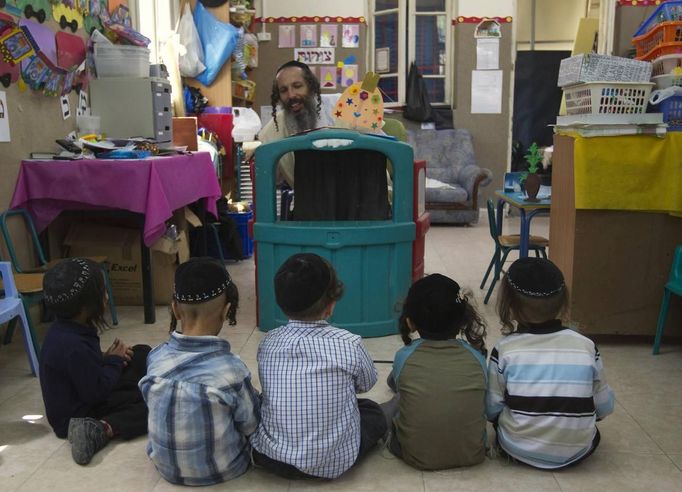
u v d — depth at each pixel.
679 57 2.99
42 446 2.18
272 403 1.88
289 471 1.91
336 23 7.44
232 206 5.30
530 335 1.96
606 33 7.25
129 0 4.84
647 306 3.03
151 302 3.53
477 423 1.97
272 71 7.54
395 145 3.14
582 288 3.02
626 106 2.91
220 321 1.93
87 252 3.83
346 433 1.90
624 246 2.98
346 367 1.87
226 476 1.95
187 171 3.88
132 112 4.14
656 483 1.93
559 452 1.94
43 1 3.54
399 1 7.42
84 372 2.12
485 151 7.60
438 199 6.66
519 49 8.85
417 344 2.02
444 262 5.02
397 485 1.92
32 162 3.34
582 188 2.91
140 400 2.30
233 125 5.66
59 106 3.75
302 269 1.89
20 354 3.06
